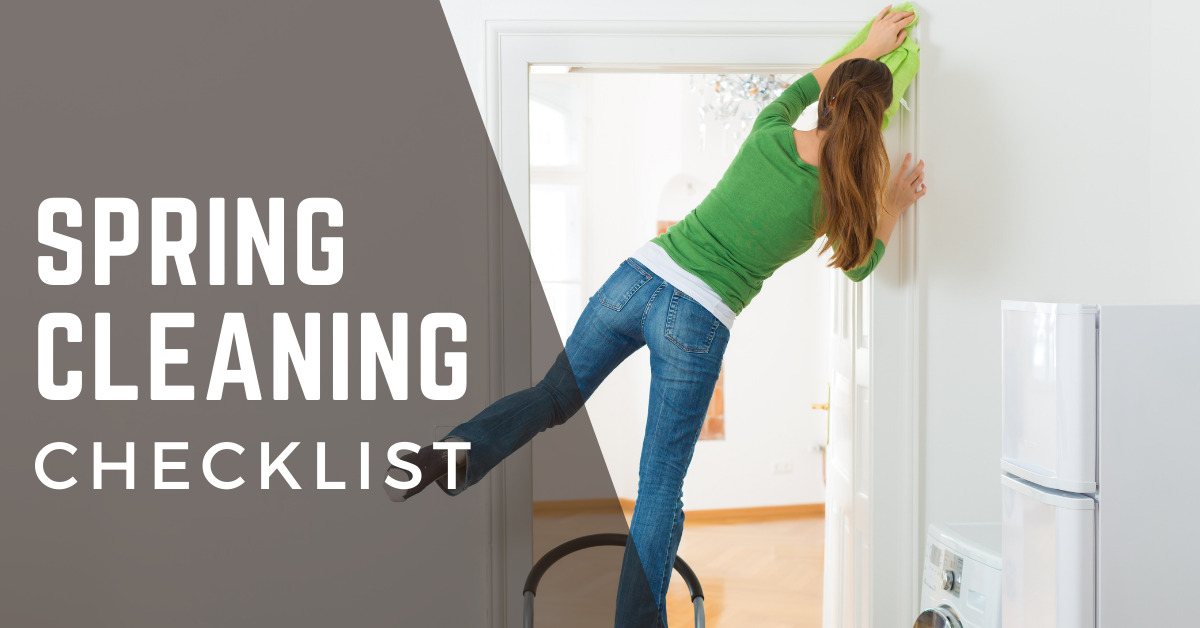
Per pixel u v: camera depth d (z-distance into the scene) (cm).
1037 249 204
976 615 156
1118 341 121
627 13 201
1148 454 121
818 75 183
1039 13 204
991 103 203
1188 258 196
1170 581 121
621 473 570
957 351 203
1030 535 130
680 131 553
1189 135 195
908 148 202
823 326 573
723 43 201
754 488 569
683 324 160
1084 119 205
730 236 162
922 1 202
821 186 155
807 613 352
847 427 226
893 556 202
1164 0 201
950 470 203
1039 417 128
